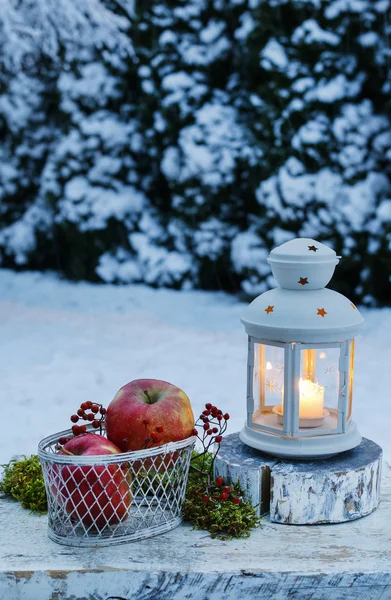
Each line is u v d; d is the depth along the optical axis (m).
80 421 2.30
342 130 5.82
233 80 6.48
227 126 6.32
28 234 7.36
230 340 5.27
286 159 5.92
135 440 1.59
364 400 3.85
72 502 1.47
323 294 1.64
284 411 1.62
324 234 5.86
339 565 1.40
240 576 1.38
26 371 4.53
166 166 6.54
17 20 6.39
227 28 6.49
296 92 5.90
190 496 1.65
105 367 4.58
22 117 7.34
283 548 1.48
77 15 6.38
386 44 5.79
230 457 1.68
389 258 5.77
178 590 1.39
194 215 6.52
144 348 5.07
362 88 6.05
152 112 6.70
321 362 1.63
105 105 6.98
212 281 6.74
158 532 1.54
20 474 1.78
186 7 6.49
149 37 6.64
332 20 5.87
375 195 5.86
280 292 1.66
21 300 6.68
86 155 6.88
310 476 1.57
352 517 1.60
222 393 3.93
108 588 1.39
